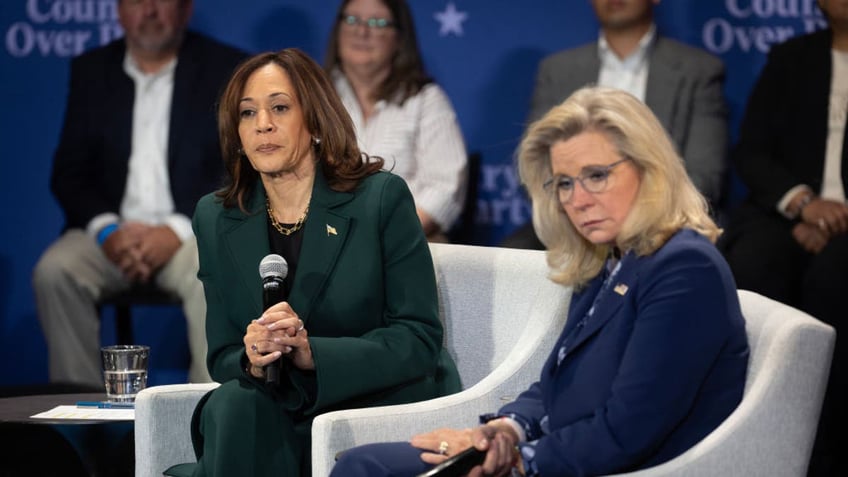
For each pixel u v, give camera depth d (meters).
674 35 11.92
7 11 12.25
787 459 4.89
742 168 10.82
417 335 6.41
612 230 5.11
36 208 12.33
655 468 4.80
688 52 11.14
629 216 5.06
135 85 11.78
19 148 12.31
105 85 11.84
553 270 5.62
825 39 10.81
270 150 6.41
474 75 12.11
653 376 4.77
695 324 4.80
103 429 6.96
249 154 6.46
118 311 11.61
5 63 12.28
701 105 11.00
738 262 10.32
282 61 6.55
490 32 12.10
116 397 7.12
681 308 4.82
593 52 11.28
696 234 5.04
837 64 10.73
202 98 11.70
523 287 6.80
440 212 10.95
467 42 12.11
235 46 12.27
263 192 6.73
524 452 4.94
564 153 5.14
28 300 12.31
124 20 11.73
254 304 6.44
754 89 11.05
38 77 12.27
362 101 11.20
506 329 6.85
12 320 12.30
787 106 10.82
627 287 5.09
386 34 11.05
